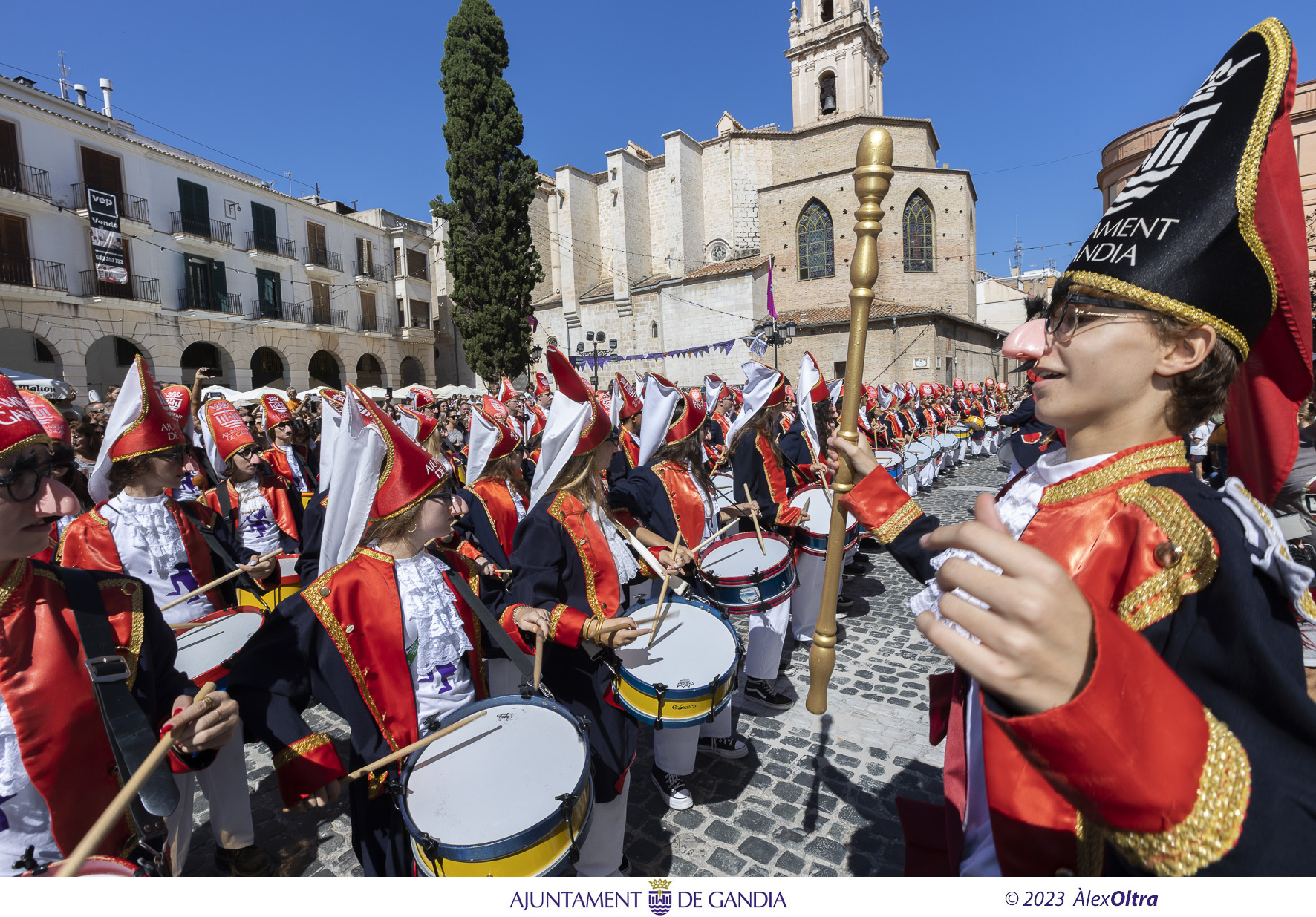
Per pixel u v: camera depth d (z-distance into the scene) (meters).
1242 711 0.80
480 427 4.65
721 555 4.51
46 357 24.72
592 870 2.76
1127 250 1.02
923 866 1.36
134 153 24.84
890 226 33.66
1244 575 0.83
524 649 2.85
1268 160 0.95
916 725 4.46
